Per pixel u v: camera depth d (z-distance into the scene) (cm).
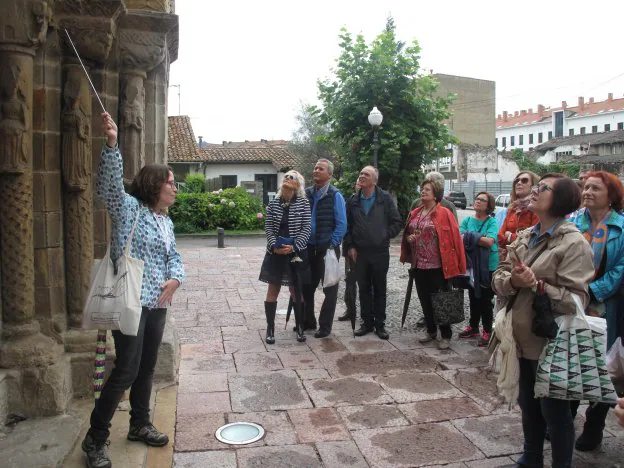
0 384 343
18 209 357
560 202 280
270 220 561
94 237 418
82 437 339
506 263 303
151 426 344
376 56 1661
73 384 388
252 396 427
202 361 511
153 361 333
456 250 538
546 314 274
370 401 419
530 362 297
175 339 491
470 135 4803
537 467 307
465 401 419
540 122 7981
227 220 2098
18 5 339
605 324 276
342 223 578
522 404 305
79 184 385
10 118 349
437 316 532
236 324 653
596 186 353
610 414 402
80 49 379
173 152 3291
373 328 624
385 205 588
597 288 347
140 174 314
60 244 389
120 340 297
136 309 286
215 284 941
